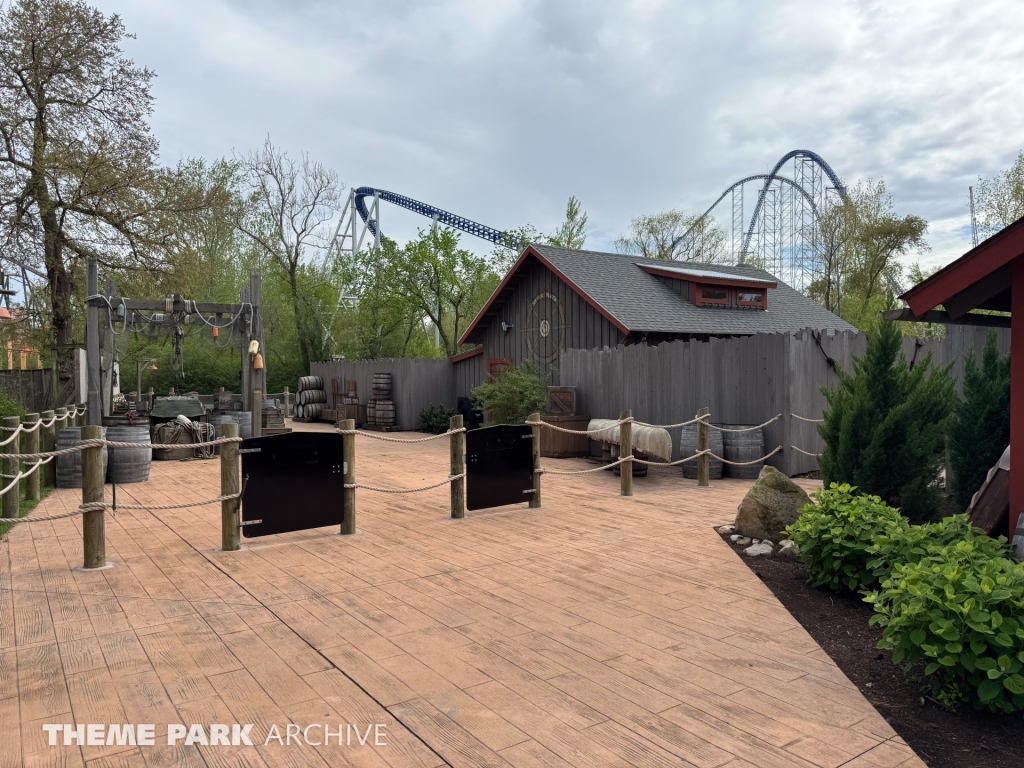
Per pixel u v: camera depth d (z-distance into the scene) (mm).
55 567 6102
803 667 3945
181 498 9594
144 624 4672
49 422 10141
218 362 30672
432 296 30047
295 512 6965
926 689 3588
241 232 34625
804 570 5824
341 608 4992
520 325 19125
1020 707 3158
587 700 3545
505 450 8461
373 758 3010
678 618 4754
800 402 10875
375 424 21188
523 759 2990
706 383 11828
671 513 8352
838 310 38406
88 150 19141
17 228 18109
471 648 4238
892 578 3957
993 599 3258
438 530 7520
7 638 4426
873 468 6324
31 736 3197
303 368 31859
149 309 14633
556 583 5574
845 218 37281
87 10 19203
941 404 6898
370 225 51719
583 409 14422
